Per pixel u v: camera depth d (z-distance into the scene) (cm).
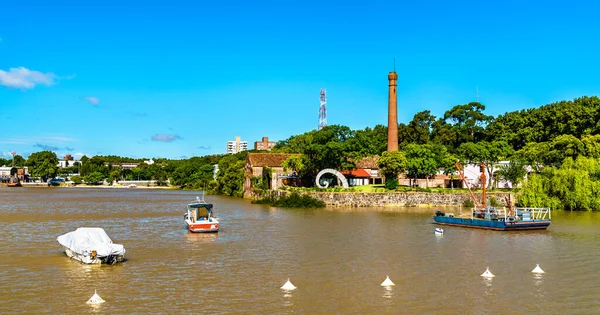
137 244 5688
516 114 17738
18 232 6650
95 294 3338
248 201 14150
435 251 5244
